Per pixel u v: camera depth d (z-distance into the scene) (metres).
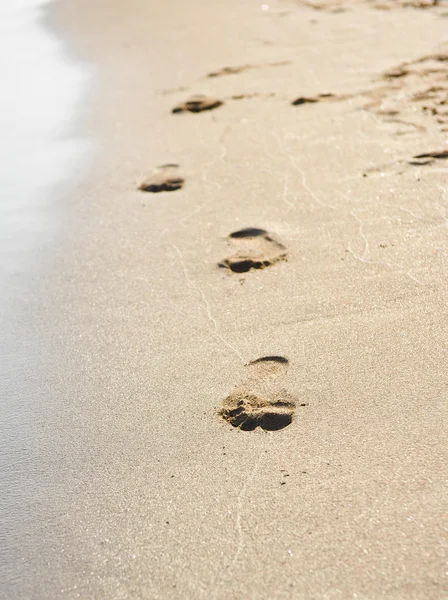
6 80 3.48
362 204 2.43
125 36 4.04
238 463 1.93
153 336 2.17
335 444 1.93
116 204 2.57
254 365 2.08
